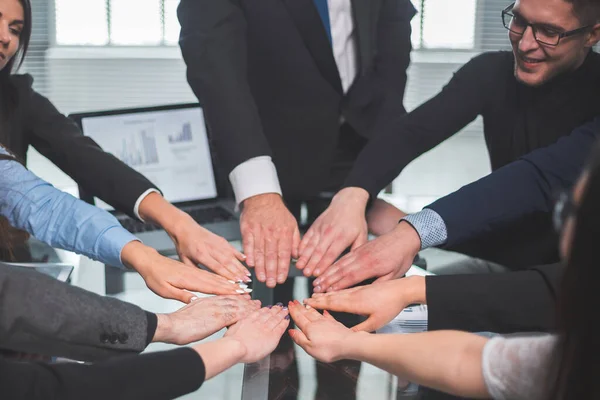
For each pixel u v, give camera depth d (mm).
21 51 1675
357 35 1897
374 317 1276
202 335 1254
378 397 1083
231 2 1830
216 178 2053
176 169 2027
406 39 1967
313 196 1982
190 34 1794
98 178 1690
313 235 1594
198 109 2043
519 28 1489
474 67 1799
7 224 1541
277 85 1908
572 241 765
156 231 1760
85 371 964
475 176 4438
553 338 919
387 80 1941
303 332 1229
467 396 992
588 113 1643
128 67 4734
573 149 1537
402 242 1476
